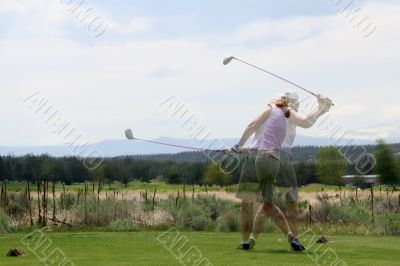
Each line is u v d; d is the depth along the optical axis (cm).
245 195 950
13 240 1034
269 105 973
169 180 5538
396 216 1430
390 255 848
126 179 5450
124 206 1905
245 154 975
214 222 1750
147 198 2452
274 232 1376
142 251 876
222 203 2108
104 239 1032
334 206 1856
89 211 1852
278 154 952
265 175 942
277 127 956
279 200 1256
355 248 930
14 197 2131
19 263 755
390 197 2173
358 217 1750
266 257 818
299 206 1920
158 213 1859
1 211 1534
